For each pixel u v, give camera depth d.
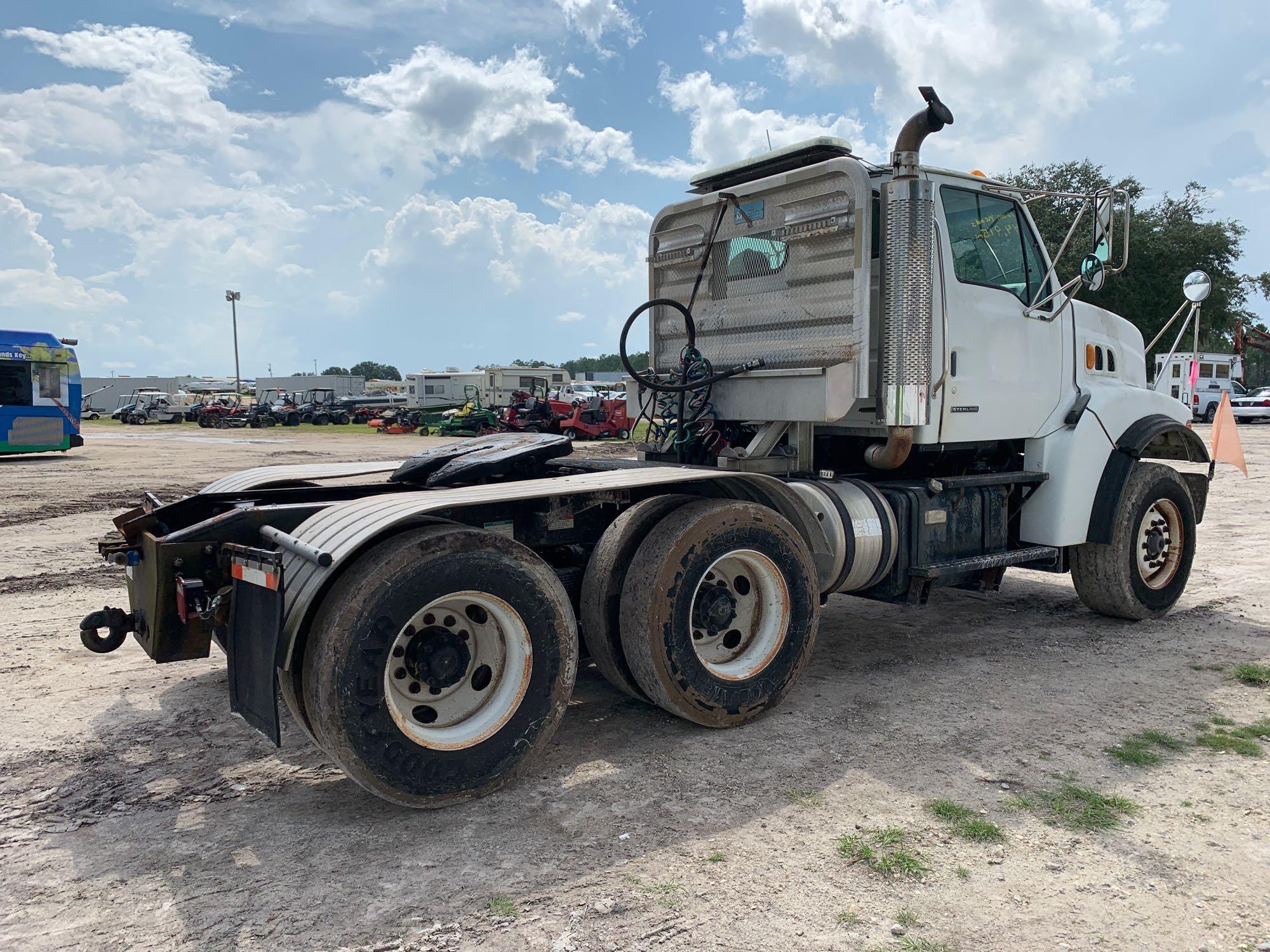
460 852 3.10
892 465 5.05
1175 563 6.35
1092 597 6.25
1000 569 5.67
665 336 6.14
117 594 7.13
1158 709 4.49
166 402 48.19
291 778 3.75
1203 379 34.47
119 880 2.93
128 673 5.16
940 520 5.30
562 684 3.70
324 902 2.79
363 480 5.97
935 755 3.92
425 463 4.86
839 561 4.79
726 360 5.66
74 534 10.19
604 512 4.64
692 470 4.46
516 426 30.30
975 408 5.36
